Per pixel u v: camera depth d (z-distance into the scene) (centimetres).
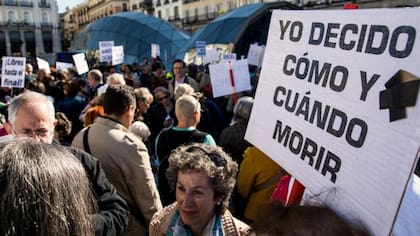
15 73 573
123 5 6438
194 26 4650
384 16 103
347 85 114
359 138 107
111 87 230
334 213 95
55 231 76
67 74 702
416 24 93
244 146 279
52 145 90
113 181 213
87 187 89
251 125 164
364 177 103
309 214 94
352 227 95
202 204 146
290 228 92
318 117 125
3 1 5966
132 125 325
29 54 6334
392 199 93
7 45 6094
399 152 93
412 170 89
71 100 487
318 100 126
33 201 74
